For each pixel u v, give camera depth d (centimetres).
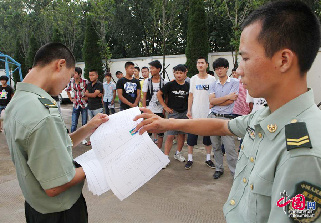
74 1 1716
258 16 71
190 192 321
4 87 651
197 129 122
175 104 418
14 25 2359
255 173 74
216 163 367
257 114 96
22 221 260
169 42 1677
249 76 74
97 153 120
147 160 114
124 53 2102
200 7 1019
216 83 362
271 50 68
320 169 58
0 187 337
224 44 1738
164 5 1196
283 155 65
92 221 259
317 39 67
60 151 106
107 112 830
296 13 66
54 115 109
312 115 67
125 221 258
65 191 118
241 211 82
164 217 265
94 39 1384
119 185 110
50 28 2136
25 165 109
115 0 1766
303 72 69
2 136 615
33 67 125
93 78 544
